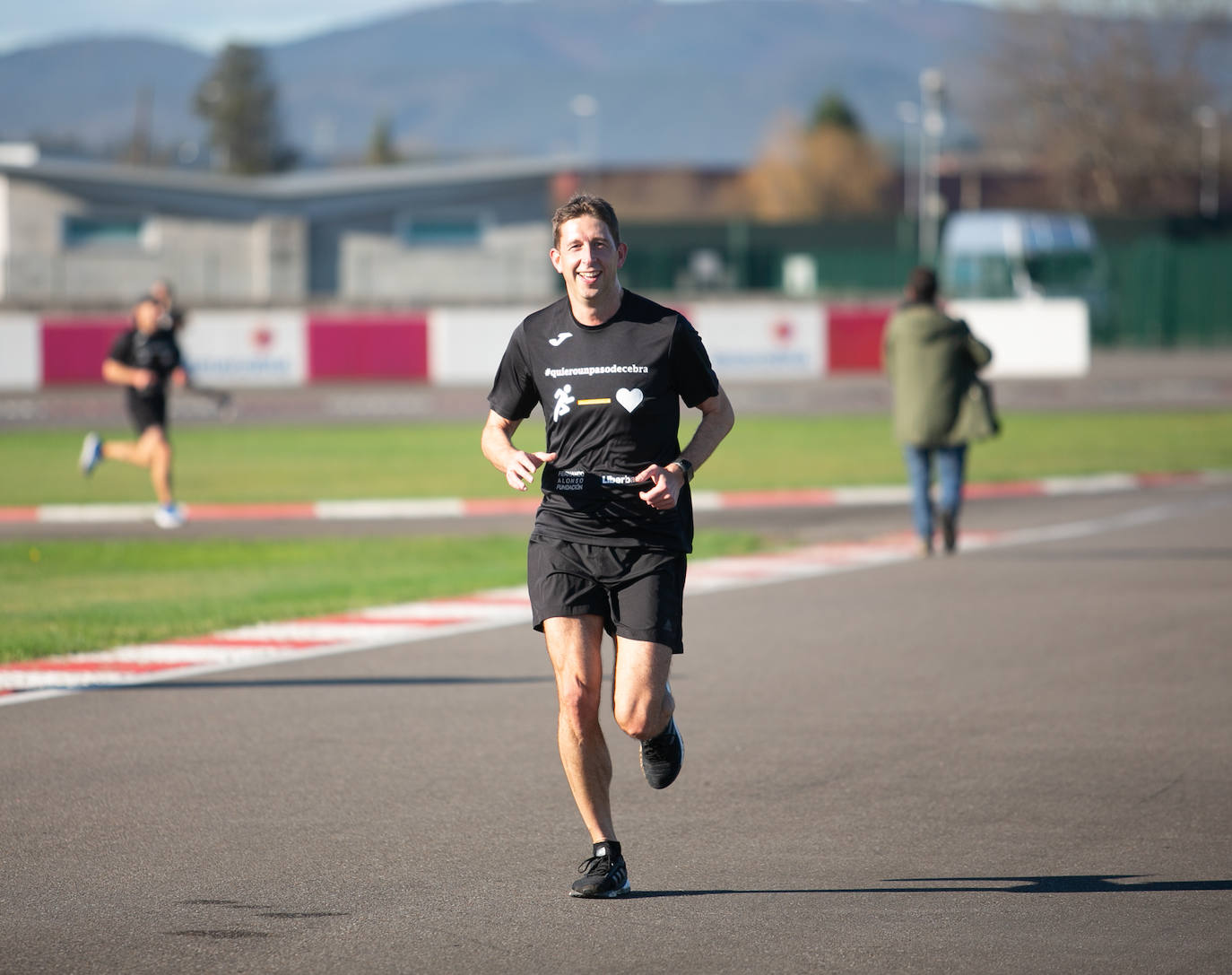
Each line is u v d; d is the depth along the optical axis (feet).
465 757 76.38
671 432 57.77
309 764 75.05
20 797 69.36
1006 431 266.98
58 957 50.55
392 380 352.49
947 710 85.51
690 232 608.60
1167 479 203.62
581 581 57.26
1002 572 133.59
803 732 81.05
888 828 64.75
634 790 70.74
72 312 453.17
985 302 388.37
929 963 49.67
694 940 51.85
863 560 141.28
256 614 115.44
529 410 60.44
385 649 102.94
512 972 49.08
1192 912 54.54
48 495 195.42
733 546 148.97
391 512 180.24
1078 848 62.03
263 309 464.24
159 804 68.33
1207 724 82.28
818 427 276.82
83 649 102.27
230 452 243.60
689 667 96.99
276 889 57.26
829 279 565.12
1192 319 505.25
